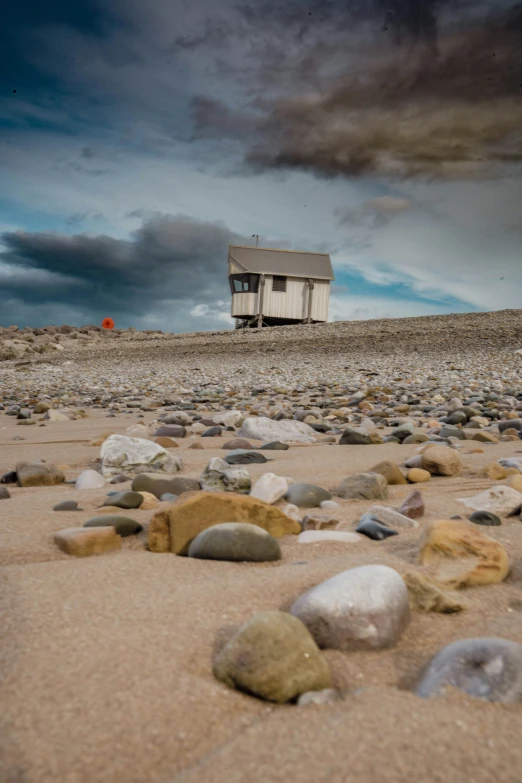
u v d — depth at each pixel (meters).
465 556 1.96
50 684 1.24
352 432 4.99
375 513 2.61
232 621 1.56
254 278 31.23
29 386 14.61
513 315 24.38
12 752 1.04
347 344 20.94
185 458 4.34
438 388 10.84
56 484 3.62
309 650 1.30
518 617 1.66
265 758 1.03
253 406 8.55
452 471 3.72
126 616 1.57
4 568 1.94
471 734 1.09
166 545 2.20
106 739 1.08
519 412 7.27
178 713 1.17
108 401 10.51
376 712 1.16
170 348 24.55
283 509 2.76
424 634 1.56
